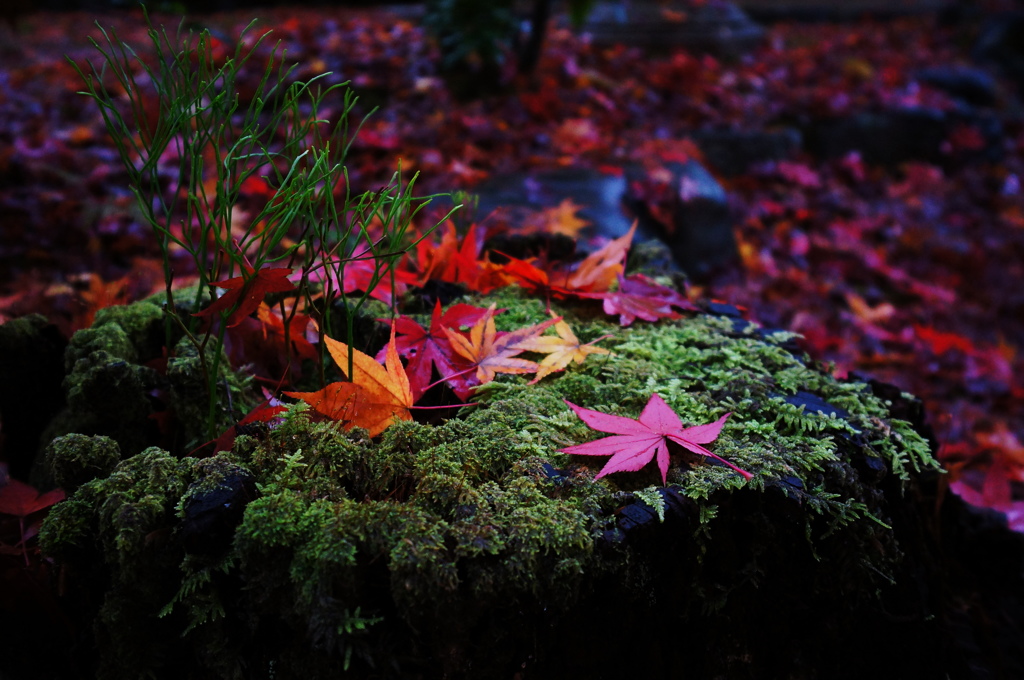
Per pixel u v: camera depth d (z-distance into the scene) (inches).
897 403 25.5
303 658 19.6
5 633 21.3
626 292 26.5
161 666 20.1
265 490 19.6
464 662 19.4
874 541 21.0
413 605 18.8
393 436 20.9
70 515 20.0
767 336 25.7
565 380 23.4
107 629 20.0
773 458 20.8
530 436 21.3
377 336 24.7
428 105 63.9
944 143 84.5
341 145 22.4
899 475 22.0
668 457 20.6
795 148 76.7
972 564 27.9
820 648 21.2
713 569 20.4
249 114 22.1
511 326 25.4
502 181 50.7
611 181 51.4
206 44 21.4
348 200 21.7
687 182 54.7
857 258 65.7
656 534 19.7
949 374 50.6
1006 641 25.7
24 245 44.2
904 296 63.2
